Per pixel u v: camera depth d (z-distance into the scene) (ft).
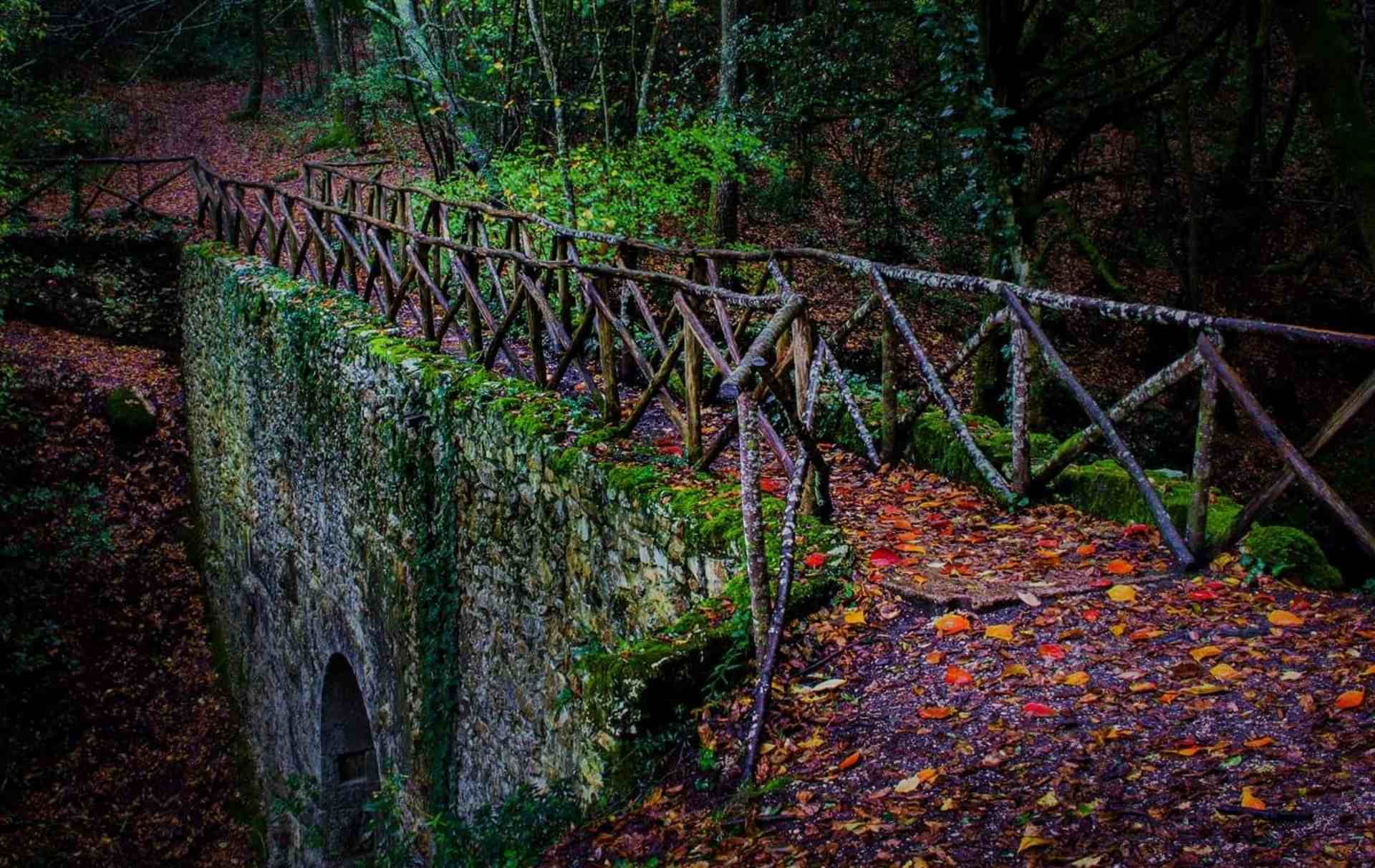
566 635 20.11
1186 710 11.25
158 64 93.91
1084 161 57.62
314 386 32.65
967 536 17.46
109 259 53.16
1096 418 16.89
